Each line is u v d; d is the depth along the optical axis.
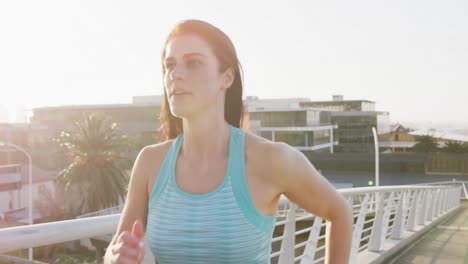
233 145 1.26
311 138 67.81
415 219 10.26
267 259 1.29
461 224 12.50
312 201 1.34
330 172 65.19
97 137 34.28
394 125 93.75
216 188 1.22
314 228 4.41
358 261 6.39
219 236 1.19
